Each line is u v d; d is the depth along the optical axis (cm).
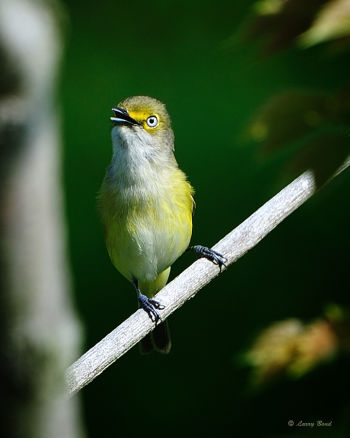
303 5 463
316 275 1247
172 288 616
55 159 182
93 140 1385
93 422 1203
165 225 862
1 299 183
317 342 478
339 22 401
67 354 195
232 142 1363
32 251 183
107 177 874
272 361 484
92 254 1282
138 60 1466
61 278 188
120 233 860
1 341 187
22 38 170
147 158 855
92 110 1416
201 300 1246
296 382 1155
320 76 1406
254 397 1182
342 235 1255
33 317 187
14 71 171
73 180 1347
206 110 1405
